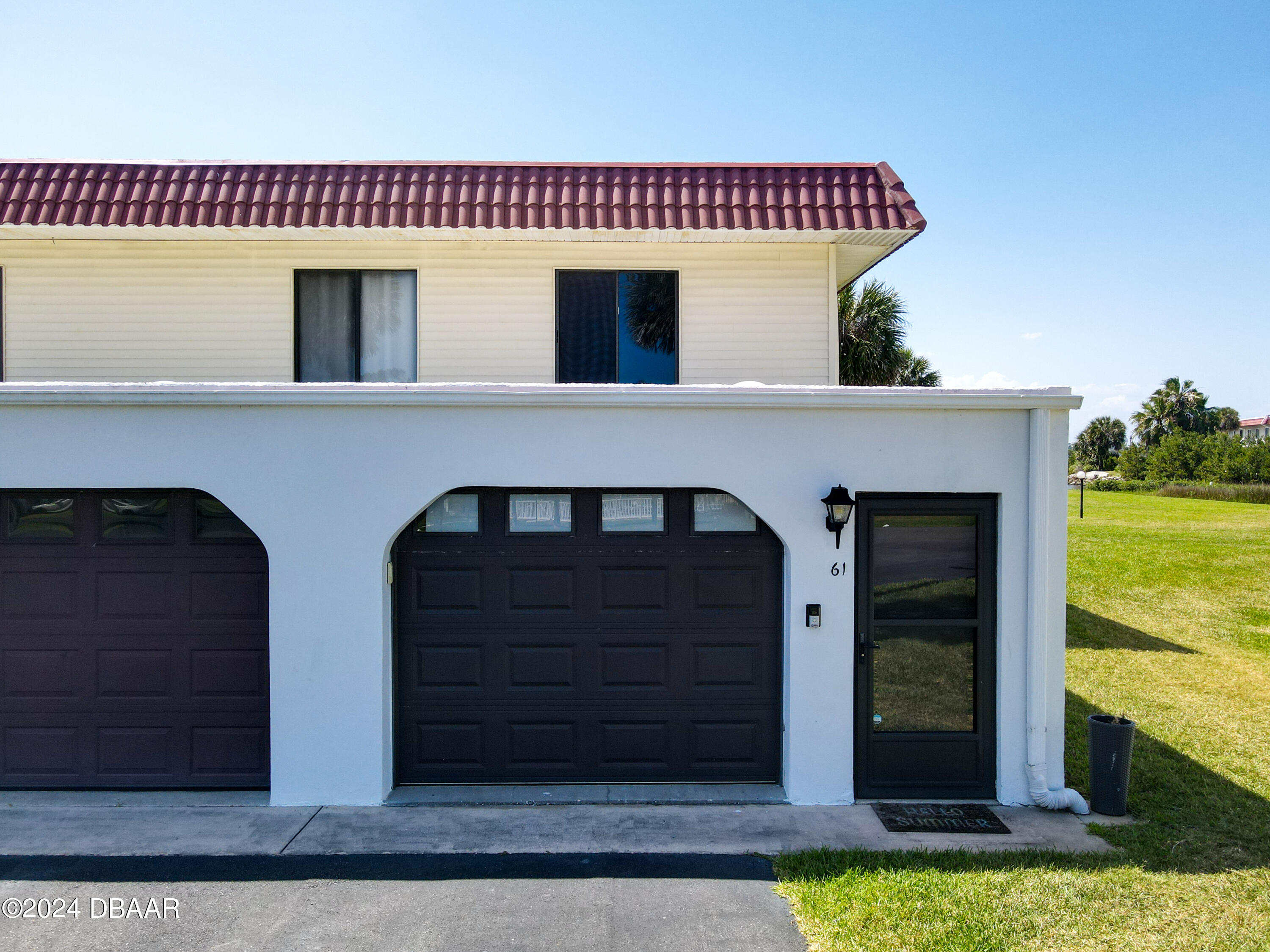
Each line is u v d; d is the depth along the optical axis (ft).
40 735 20.90
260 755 20.92
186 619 20.88
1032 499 20.04
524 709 21.20
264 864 16.98
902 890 15.70
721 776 21.29
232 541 20.88
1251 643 39.73
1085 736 26.03
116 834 18.37
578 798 20.34
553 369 26.63
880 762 20.58
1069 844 18.02
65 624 20.83
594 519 21.21
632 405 20.03
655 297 27.17
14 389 19.52
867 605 20.52
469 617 21.13
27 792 20.80
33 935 14.30
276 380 26.30
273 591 20.01
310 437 20.04
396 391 19.75
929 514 20.68
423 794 20.58
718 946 14.01
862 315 65.31
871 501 20.49
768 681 21.21
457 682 21.17
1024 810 19.99
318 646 20.06
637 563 21.22
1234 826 19.02
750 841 18.11
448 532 21.17
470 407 20.10
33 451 19.90
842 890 15.70
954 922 14.57
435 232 25.02
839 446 20.33
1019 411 20.25
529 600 21.20
